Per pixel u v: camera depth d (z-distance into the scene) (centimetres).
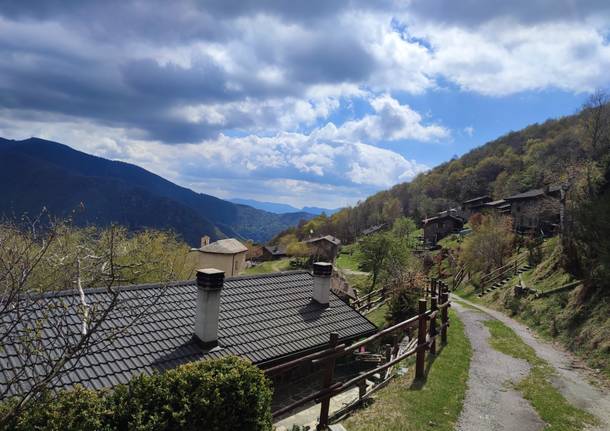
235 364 616
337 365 1304
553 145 8438
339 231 10906
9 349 830
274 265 6981
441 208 10075
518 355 1295
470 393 952
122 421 497
